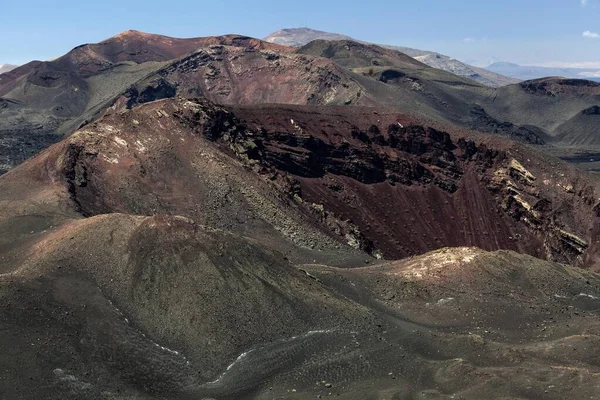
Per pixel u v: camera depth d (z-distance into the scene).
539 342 75.94
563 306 89.19
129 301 69.56
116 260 73.62
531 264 97.69
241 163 123.88
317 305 73.88
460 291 88.44
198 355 64.38
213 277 70.50
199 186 111.25
